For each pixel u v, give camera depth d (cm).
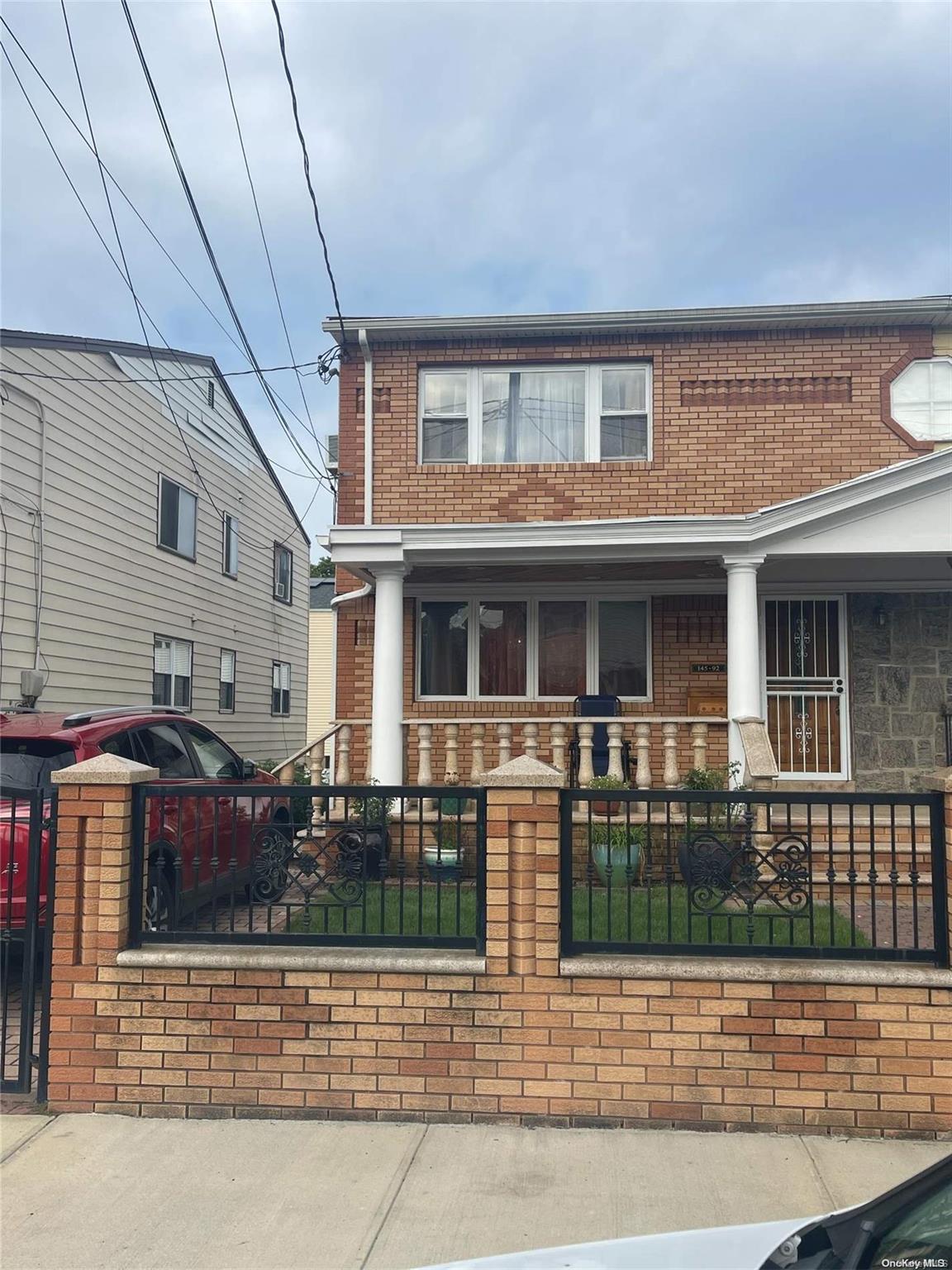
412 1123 436
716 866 453
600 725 945
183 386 1553
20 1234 348
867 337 975
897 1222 224
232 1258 334
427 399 1027
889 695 992
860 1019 423
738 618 833
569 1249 243
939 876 434
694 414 985
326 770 1003
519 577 996
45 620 1135
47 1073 453
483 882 450
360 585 1062
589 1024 433
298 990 445
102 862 458
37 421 1123
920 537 809
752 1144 412
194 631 1592
